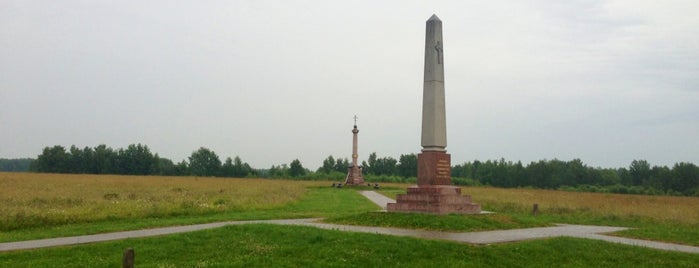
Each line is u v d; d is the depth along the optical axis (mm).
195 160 149125
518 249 19219
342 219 27625
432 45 28969
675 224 31438
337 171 143750
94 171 144875
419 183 28781
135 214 29797
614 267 18125
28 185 58062
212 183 76562
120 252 18141
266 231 21047
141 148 149625
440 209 26922
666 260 19031
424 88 29156
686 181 124125
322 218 30156
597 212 38000
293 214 32938
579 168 139125
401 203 28250
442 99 29078
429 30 29156
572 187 121938
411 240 19672
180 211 32250
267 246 18672
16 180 70562
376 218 26750
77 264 16312
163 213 31188
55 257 17375
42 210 28719
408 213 27078
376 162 152125
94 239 21094
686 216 35406
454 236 21844
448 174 28953
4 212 26578
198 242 19391
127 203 33531
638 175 141125
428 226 24422
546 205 42375
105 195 41688
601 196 67125
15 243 20047
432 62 28922
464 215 26594
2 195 40188
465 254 18422
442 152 28828
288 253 18000
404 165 149875
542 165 138625
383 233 22281
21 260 16953
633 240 23406
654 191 112875
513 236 22250
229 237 20078
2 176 84000
